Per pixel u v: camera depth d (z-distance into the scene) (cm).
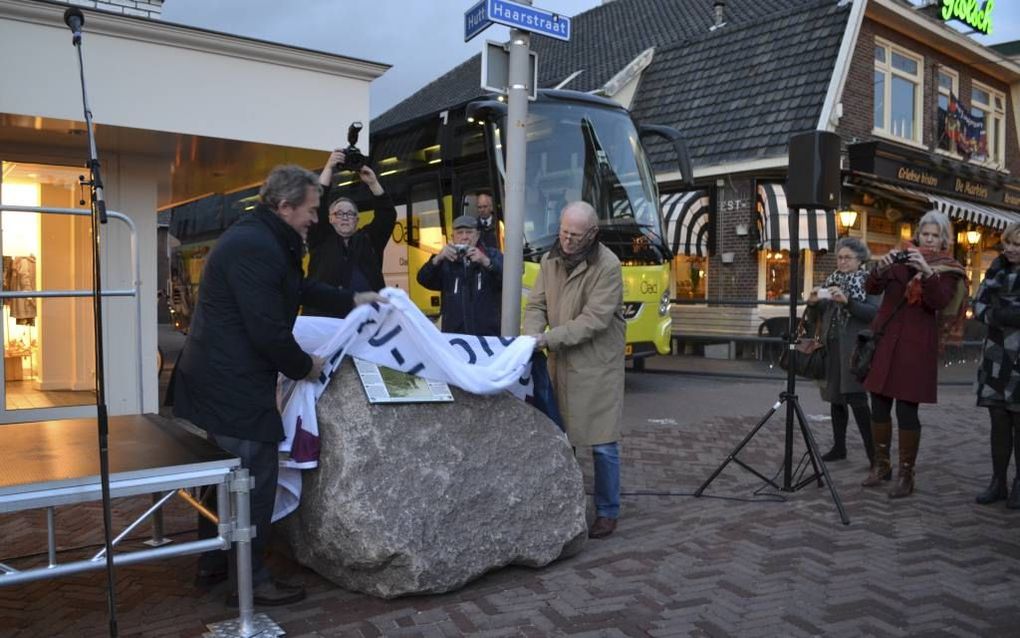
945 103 1908
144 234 775
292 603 357
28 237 735
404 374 395
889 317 540
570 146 967
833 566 409
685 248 1598
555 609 354
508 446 400
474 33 468
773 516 496
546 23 468
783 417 877
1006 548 436
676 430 796
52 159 735
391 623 338
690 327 1622
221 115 677
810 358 632
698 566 409
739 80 1695
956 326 536
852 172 1551
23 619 344
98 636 326
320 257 548
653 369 1340
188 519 484
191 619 343
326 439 368
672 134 1034
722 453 689
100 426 278
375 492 354
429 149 1002
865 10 1565
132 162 766
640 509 515
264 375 346
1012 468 657
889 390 532
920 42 1800
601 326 436
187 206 1764
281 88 704
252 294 333
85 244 757
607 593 373
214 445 350
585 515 450
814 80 1563
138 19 629
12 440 369
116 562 301
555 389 464
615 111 1023
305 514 370
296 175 345
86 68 617
